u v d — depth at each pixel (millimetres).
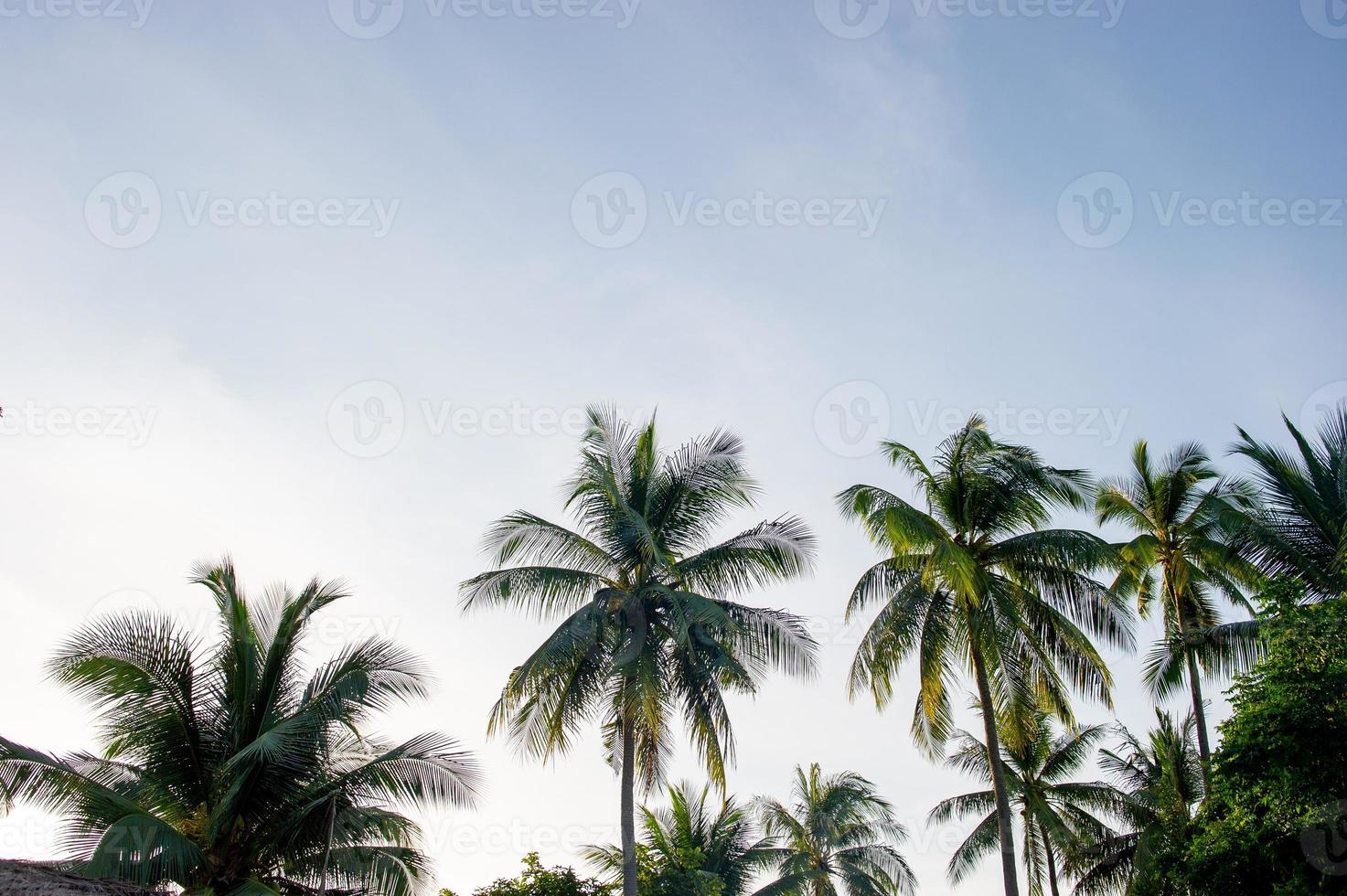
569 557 24766
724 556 24672
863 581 27219
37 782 17688
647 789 24781
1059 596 26484
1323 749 17922
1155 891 26750
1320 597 23500
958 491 27047
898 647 26578
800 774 43312
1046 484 26422
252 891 18047
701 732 23969
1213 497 26391
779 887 35250
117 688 19703
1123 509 30906
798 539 24188
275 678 21234
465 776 20438
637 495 25250
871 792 42406
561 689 24078
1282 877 18750
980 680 26422
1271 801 18625
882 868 40969
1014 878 24844
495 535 24453
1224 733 19984
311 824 19984
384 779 20328
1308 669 18703
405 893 19875
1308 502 23859
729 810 39469
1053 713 27703
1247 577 26000
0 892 16391
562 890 28859
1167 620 30438
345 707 20156
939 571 24688
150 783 20188
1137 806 33375
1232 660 24844
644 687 22828
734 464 25172
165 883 18156
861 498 26000
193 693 20625
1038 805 34156
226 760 20516
